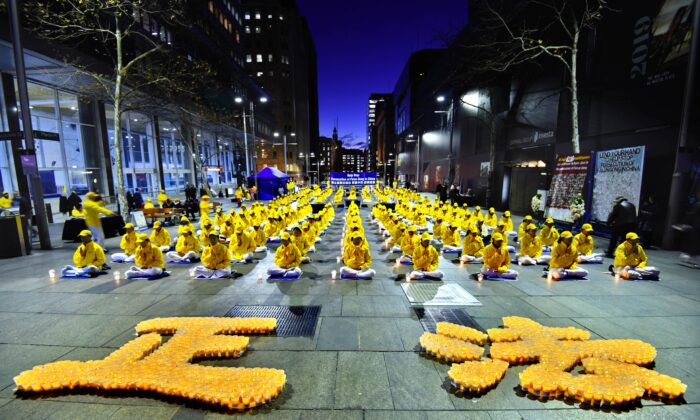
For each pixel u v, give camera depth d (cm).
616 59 1334
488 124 2530
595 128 1455
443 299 652
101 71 2038
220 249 808
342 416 335
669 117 1118
